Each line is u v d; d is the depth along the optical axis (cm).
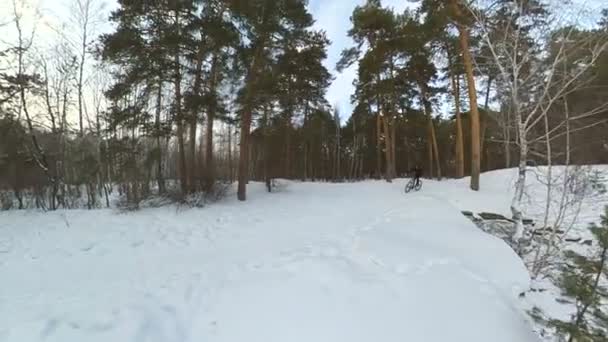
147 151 1316
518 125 644
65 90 1466
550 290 443
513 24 709
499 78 765
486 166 2867
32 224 910
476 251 537
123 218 977
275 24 1268
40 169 1222
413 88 2061
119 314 336
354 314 319
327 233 723
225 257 580
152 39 1189
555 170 861
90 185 1319
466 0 862
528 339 315
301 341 283
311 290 360
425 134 2881
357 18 1834
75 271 555
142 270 542
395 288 371
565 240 646
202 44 1197
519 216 634
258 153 2109
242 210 1148
